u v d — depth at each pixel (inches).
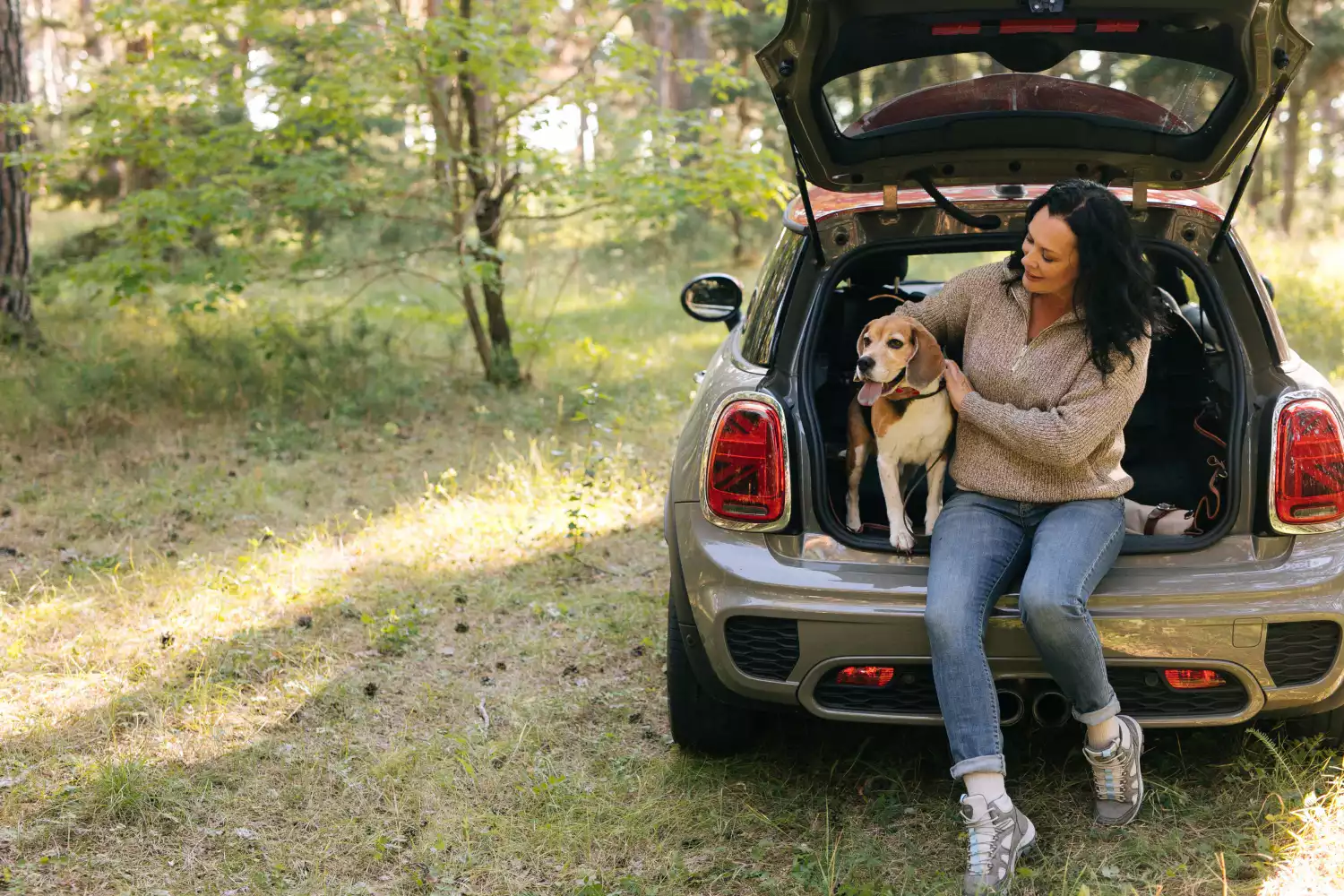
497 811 120.3
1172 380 133.7
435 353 372.5
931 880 104.7
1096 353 103.2
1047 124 113.0
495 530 205.6
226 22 311.4
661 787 123.6
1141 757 122.4
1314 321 352.5
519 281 549.3
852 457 118.2
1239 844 106.3
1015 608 106.3
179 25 307.1
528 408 295.7
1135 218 122.7
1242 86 103.9
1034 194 127.6
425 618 170.4
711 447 113.0
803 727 134.5
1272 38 97.8
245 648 160.2
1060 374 107.0
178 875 109.6
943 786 121.6
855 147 116.5
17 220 350.6
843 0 99.3
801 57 104.6
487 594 179.5
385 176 325.4
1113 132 113.0
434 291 532.7
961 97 113.2
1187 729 127.6
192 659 156.2
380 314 460.8
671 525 120.0
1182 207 120.9
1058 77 109.9
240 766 129.5
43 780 126.2
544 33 319.3
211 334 362.6
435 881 108.3
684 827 116.0
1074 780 119.9
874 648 105.5
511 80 303.4
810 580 107.2
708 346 394.3
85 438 262.2
